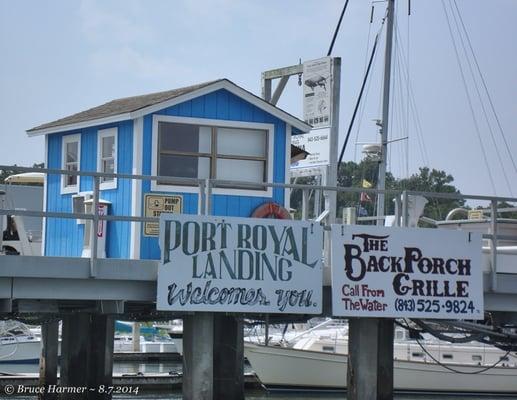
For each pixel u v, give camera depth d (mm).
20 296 13055
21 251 17891
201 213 13859
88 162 17344
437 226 19234
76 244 17438
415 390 28734
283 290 13977
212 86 16422
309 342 29328
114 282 13617
